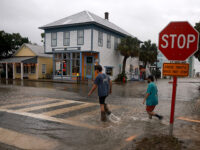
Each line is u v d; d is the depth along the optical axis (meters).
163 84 21.84
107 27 22.64
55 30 23.14
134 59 31.91
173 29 3.61
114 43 25.58
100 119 5.59
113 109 7.08
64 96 10.44
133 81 26.67
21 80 23.80
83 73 22.98
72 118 5.68
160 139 3.95
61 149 3.54
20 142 3.86
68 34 22.23
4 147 3.62
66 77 22.70
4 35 30.39
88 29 20.84
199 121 5.52
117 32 25.31
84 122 5.27
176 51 3.61
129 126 4.93
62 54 23.11
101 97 5.51
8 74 28.52
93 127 4.83
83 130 4.59
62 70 23.36
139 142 3.81
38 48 28.91
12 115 5.98
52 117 5.77
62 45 22.72
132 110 6.93
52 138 4.08
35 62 25.83
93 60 22.39
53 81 21.48
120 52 24.84
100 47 22.25
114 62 25.75
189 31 3.50
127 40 24.39
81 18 22.44
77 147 3.62
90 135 4.26
